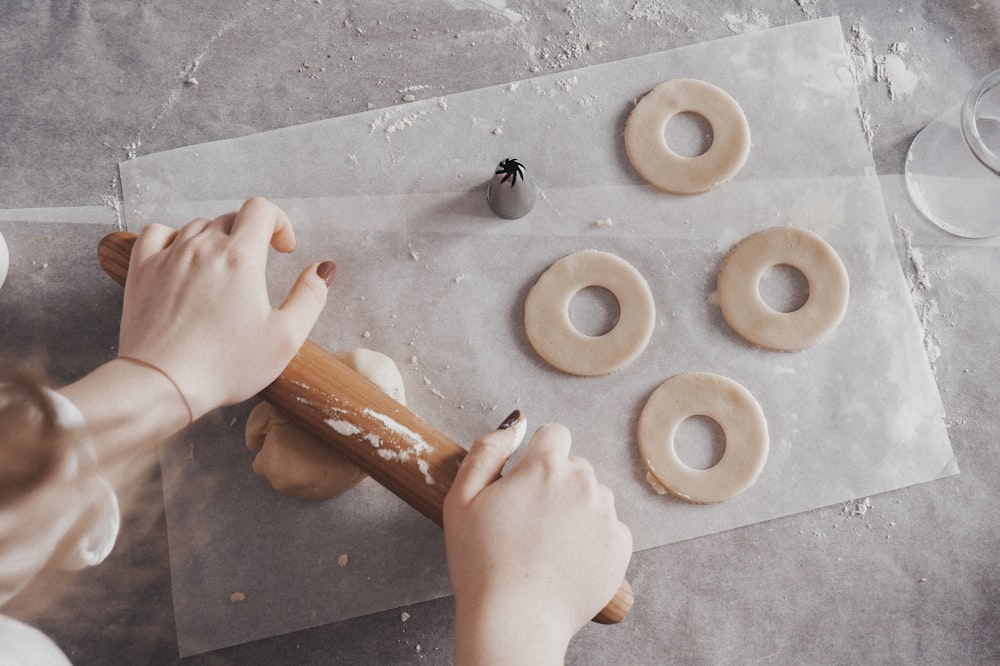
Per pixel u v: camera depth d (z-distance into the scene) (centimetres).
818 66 72
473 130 72
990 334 70
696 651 67
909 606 68
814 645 67
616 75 72
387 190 71
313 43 73
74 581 67
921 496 68
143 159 71
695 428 69
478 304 70
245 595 67
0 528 47
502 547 58
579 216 71
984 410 69
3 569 49
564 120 72
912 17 73
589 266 69
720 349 69
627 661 67
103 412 57
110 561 68
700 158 70
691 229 70
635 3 73
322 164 71
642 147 71
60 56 72
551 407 69
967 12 73
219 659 67
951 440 69
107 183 71
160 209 71
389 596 67
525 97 72
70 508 50
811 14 73
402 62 72
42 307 70
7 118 72
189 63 72
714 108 71
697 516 68
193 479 68
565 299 69
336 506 68
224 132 72
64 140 72
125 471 68
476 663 56
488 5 73
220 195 71
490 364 69
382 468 62
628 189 71
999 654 67
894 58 72
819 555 68
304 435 66
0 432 47
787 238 70
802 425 69
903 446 68
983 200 70
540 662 56
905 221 71
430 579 67
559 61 72
